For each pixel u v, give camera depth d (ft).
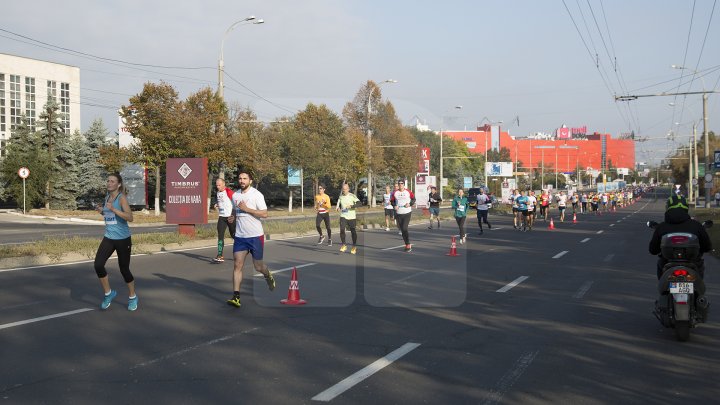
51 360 21.04
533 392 18.31
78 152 167.84
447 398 17.66
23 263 46.37
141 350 22.50
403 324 27.48
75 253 50.70
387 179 237.25
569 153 547.08
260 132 159.53
